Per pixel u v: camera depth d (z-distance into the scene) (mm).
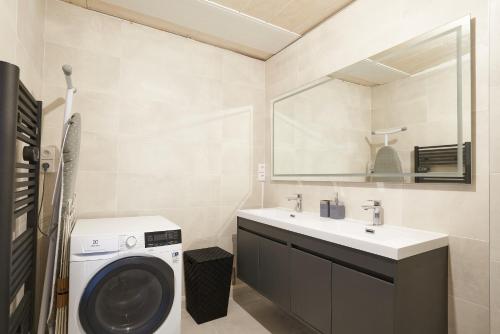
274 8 2014
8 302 763
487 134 1266
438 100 1435
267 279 1981
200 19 2156
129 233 1574
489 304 1245
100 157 2064
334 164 2043
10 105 781
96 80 2057
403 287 1167
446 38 1405
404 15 1604
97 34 2064
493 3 1251
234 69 2686
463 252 1332
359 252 1307
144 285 1645
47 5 1906
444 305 1363
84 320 1413
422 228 1497
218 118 2582
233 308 2322
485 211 1265
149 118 2254
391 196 1656
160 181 2289
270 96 2791
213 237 2539
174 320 1663
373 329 1222
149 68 2262
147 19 2168
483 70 1281
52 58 1910
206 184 2510
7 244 764
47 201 1860
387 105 1681
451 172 1365
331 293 1442
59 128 1909
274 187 2703
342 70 1982
